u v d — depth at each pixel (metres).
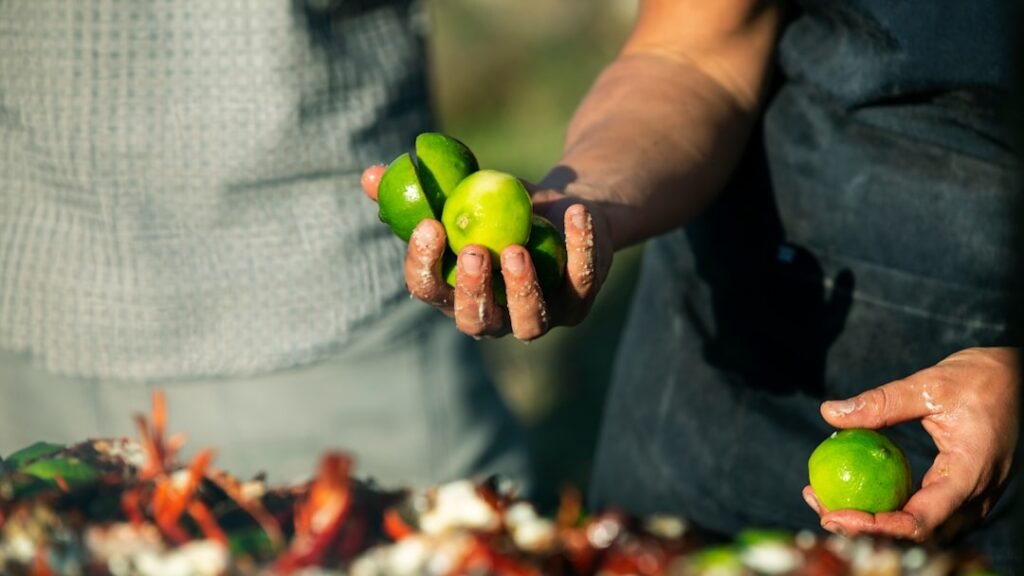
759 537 1.09
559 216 1.26
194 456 1.56
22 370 1.55
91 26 1.50
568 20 4.52
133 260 1.53
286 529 1.09
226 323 1.55
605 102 1.42
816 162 1.44
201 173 1.52
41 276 1.54
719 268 1.52
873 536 1.15
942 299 1.42
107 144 1.51
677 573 1.06
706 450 1.52
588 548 1.08
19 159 1.54
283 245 1.55
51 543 1.07
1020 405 1.12
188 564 1.06
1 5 1.51
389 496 1.12
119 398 1.55
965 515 1.23
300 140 1.54
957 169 1.39
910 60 1.37
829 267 1.46
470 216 1.14
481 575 1.05
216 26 1.51
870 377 1.46
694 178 1.39
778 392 1.49
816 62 1.43
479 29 4.40
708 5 1.44
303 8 1.53
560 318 1.21
